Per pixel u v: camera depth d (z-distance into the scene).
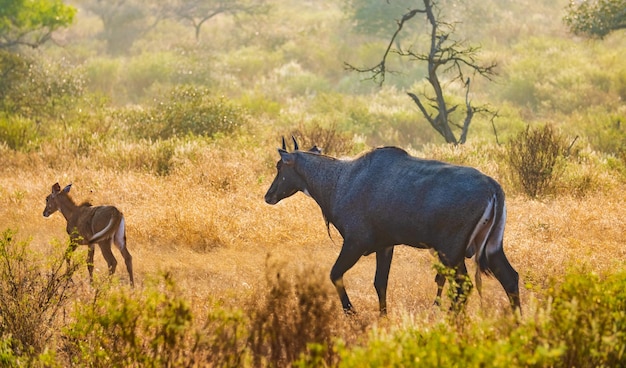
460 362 16.78
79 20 170.38
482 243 27.72
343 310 29.55
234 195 50.03
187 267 38.22
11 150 66.44
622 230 42.62
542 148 56.16
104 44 152.88
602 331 18.66
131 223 43.84
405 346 17.19
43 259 35.59
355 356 16.59
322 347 17.64
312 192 31.95
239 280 35.59
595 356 18.27
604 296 19.39
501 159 64.06
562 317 18.61
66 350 25.36
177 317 20.77
